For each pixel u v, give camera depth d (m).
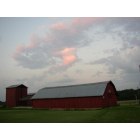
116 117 27.64
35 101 52.31
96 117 28.22
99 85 45.22
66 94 47.75
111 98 44.97
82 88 47.22
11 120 28.19
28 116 31.56
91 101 43.47
